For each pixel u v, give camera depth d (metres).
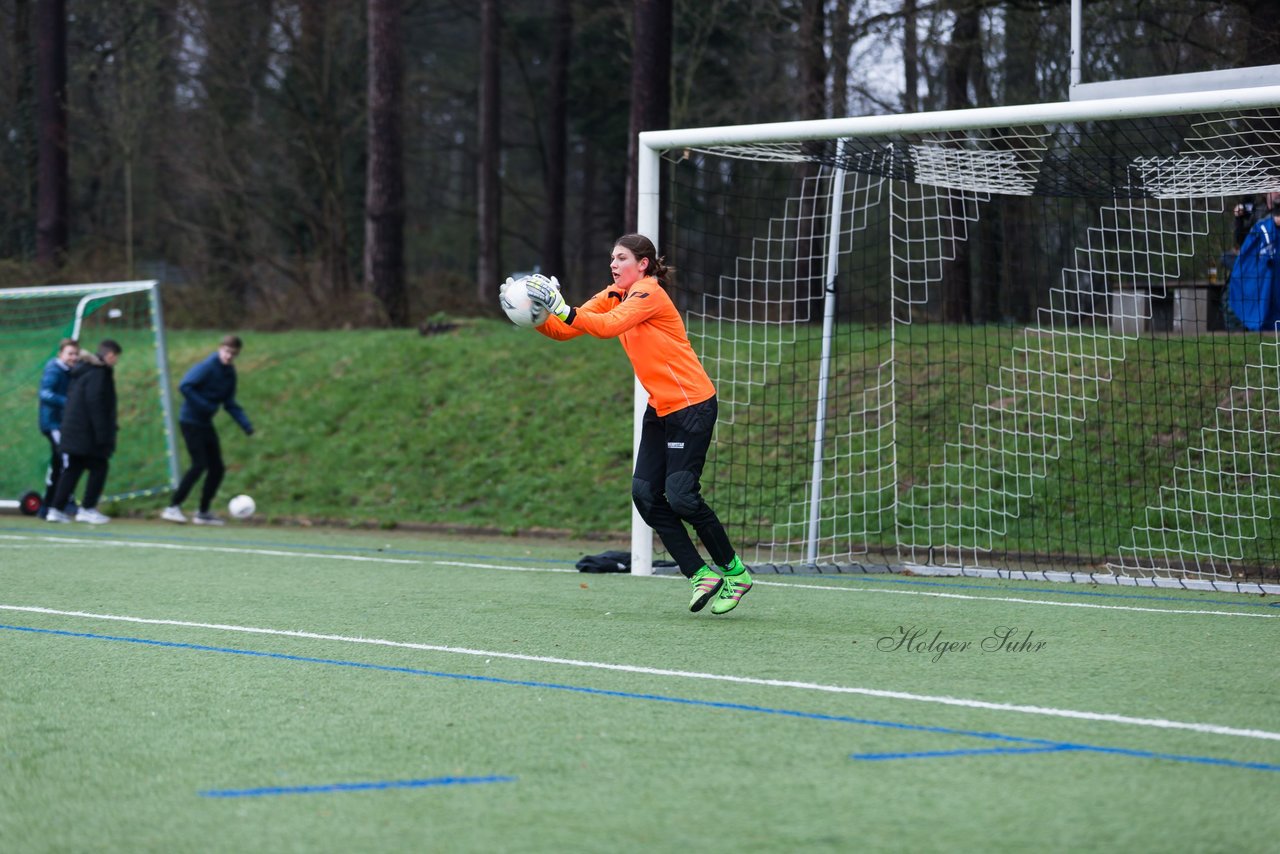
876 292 76.00
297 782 15.29
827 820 13.70
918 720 18.55
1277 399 45.69
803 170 47.97
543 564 41.66
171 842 13.13
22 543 47.47
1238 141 36.06
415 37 143.50
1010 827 13.45
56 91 106.69
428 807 14.23
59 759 16.45
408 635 26.42
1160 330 48.97
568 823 13.61
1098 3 60.84
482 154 128.38
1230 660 23.70
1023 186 40.91
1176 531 42.44
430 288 101.12
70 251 112.25
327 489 61.25
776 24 87.69
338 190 115.19
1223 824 13.57
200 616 29.08
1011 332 53.19
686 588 34.84
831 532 48.09
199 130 116.69
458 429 63.22
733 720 18.53
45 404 59.44
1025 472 47.84
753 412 54.16
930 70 72.31
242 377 74.31
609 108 132.50
